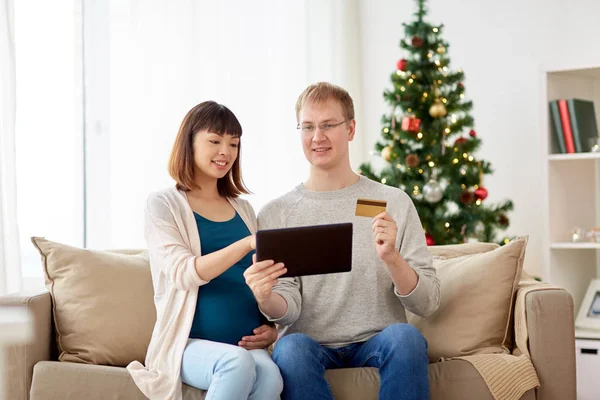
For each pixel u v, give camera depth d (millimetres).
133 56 3857
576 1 4172
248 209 2469
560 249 3797
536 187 4305
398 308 2352
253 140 4336
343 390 2152
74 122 3742
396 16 4777
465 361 2256
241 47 4281
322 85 2422
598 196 4039
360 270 2330
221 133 2314
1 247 3061
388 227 2145
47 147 3627
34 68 3586
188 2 4027
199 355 2082
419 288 2209
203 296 2223
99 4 3812
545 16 4273
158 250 2227
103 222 3805
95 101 3803
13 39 3156
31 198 3557
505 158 4398
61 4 3693
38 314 2400
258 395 2035
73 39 3744
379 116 4832
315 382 2076
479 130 4473
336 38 4766
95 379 2244
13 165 3137
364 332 2285
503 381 2189
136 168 3854
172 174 2350
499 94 4418
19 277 3141
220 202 2412
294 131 4516
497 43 4422
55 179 3654
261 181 4359
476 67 4484
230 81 4223
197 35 4070
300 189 2475
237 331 2236
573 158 3678
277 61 4457
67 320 2467
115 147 3824
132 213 3840
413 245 2355
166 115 3939
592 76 3963
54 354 2518
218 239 2299
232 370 1989
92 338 2438
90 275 2527
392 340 2090
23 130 3533
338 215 2396
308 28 4617
